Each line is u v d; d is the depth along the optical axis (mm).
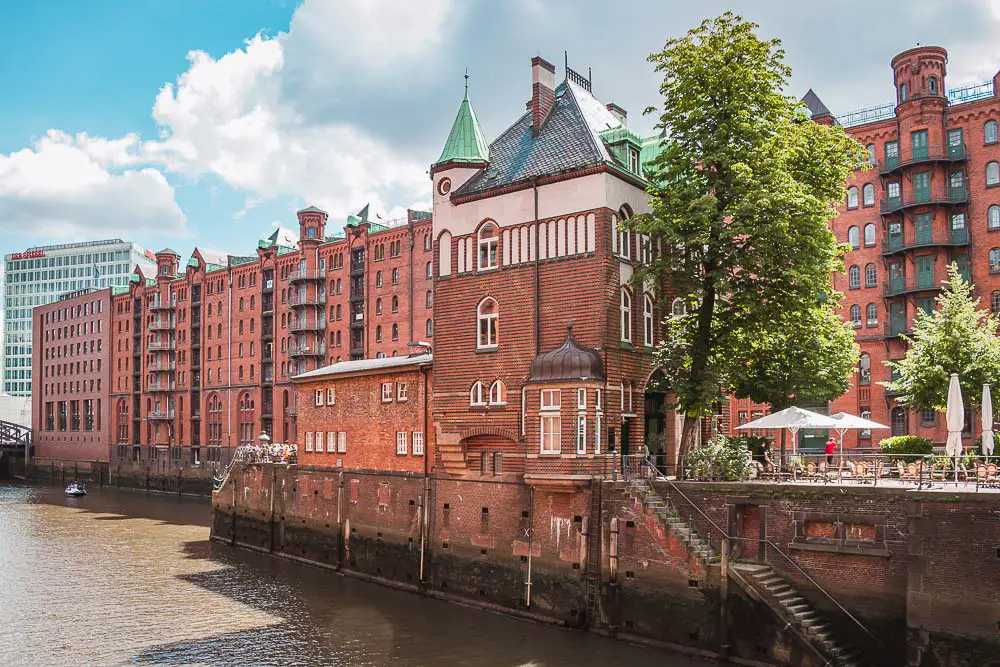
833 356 38281
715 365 34625
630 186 38000
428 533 41562
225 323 109875
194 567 50125
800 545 28125
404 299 86812
